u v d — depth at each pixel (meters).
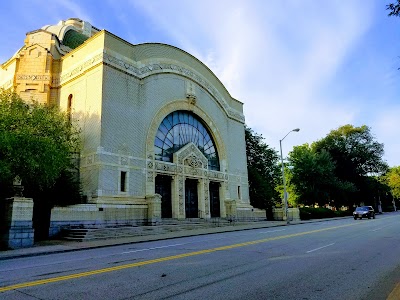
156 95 29.08
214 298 5.75
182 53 33.22
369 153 64.31
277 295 5.95
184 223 26.67
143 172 26.09
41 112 20.00
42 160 16.52
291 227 26.08
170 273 7.84
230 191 36.06
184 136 32.03
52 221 19.11
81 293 6.12
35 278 7.61
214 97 36.78
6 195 17.73
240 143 40.34
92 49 26.17
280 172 50.97
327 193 53.25
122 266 8.90
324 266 8.59
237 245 13.34
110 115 24.55
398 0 7.74
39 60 28.64
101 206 22.05
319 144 67.50
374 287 6.49
